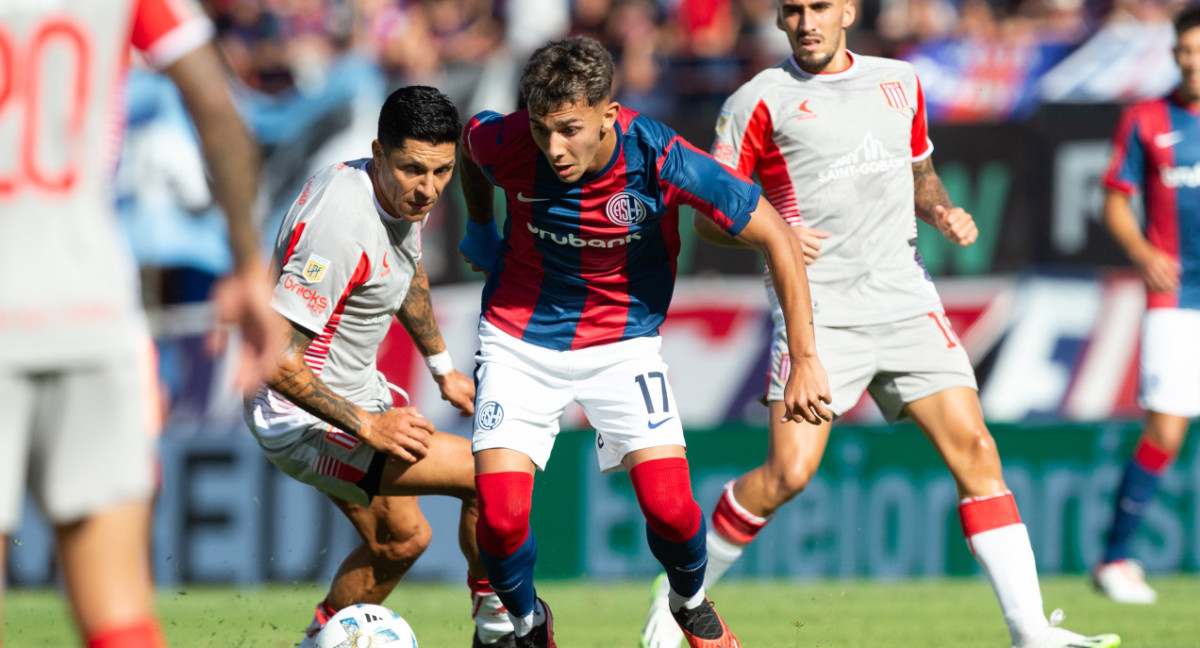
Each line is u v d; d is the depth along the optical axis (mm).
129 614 8031
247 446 28203
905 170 16250
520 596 13766
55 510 7879
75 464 7836
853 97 16047
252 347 7969
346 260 13742
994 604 23438
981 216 31219
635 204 13227
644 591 26500
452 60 41656
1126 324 30797
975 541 15328
